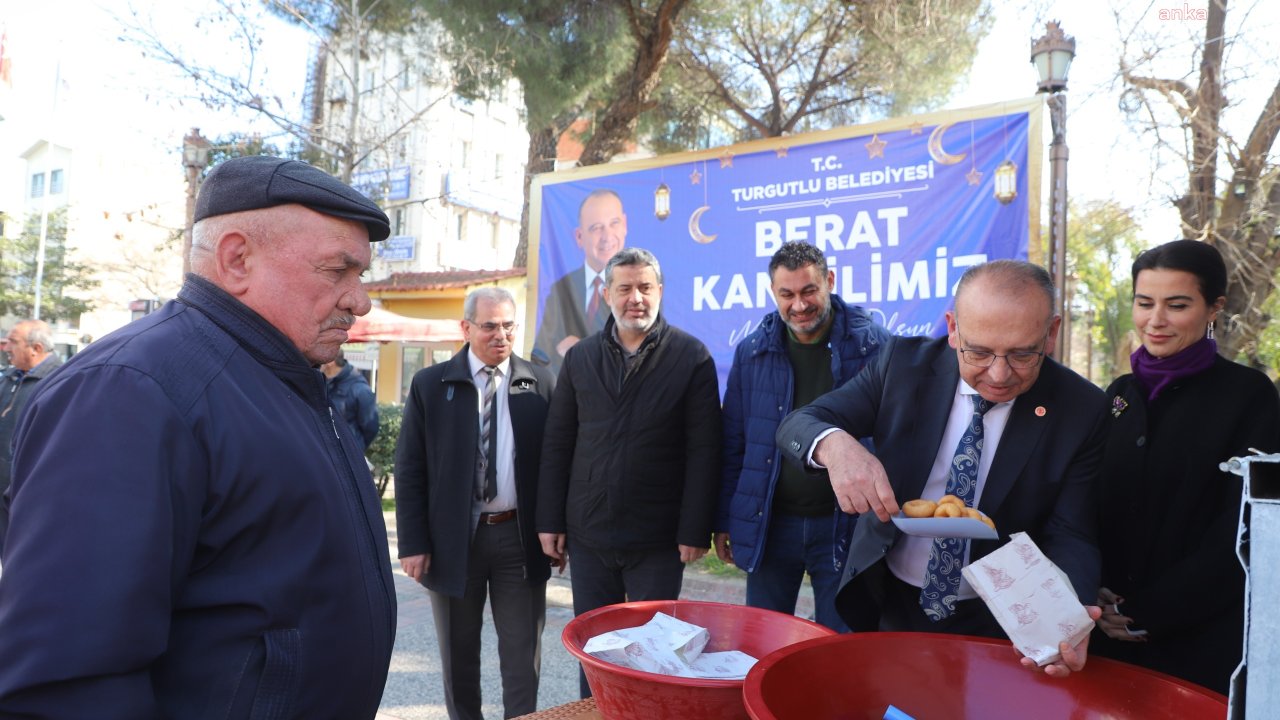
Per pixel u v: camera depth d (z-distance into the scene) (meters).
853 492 1.29
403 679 3.59
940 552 1.49
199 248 1.05
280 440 0.98
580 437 2.70
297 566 0.97
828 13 8.95
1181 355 1.82
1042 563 1.13
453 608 2.76
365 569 1.08
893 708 1.09
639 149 11.20
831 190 4.88
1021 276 1.29
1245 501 0.64
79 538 0.79
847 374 2.52
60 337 28.66
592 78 7.61
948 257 4.50
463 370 2.75
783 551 2.60
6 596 0.78
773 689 1.00
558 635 4.29
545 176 5.94
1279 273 5.86
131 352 0.91
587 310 5.77
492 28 7.47
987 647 1.17
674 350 2.63
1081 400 1.46
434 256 22.59
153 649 0.82
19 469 0.87
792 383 2.60
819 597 2.55
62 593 0.77
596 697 1.20
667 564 2.66
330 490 1.03
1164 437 1.80
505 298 2.79
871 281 4.73
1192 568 1.61
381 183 11.61
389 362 14.29
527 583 2.79
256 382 1.01
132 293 24.38
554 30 7.55
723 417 2.75
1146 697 1.05
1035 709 1.12
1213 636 1.66
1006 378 1.31
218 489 0.92
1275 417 1.72
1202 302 1.79
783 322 2.68
